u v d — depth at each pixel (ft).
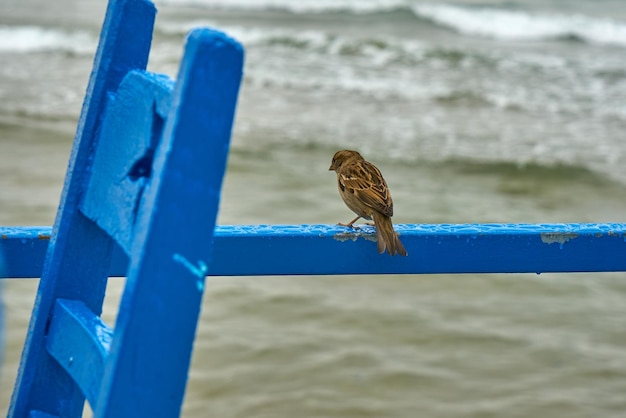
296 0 155.74
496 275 49.85
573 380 38.01
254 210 58.44
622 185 69.72
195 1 156.04
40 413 11.72
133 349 8.70
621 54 125.59
